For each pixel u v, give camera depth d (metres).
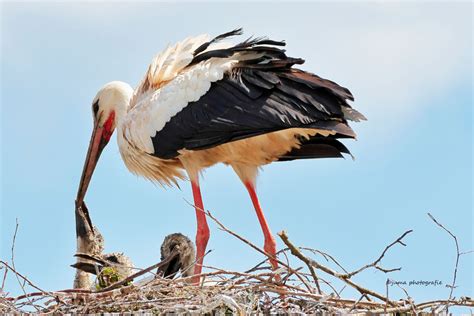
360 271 10.44
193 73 13.44
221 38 13.83
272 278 10.80
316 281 10.62
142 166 14.48
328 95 12.70
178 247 13.22
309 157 13.80
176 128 13.45
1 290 11.05
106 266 13.20
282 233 10.42
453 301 10.41
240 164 14.03
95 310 10.79
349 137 13.09
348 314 10.16
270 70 13.05
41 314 10.60
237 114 12.97
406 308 10.31
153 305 10.58
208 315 10.16
